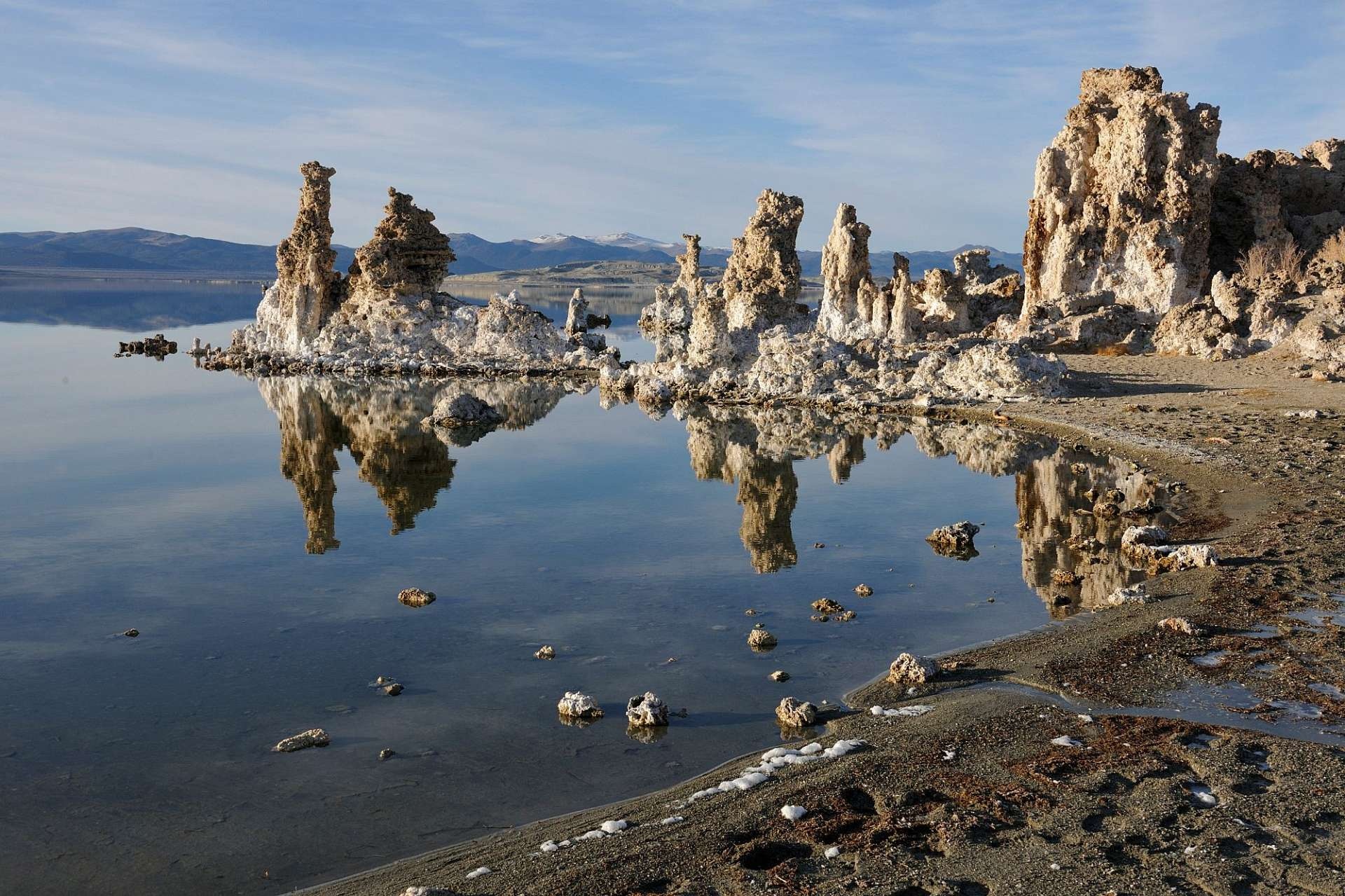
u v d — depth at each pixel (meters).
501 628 17.50
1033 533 22.91
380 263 65.12
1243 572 17.72
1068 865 9.09
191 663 16.17
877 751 11.87
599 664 15.78
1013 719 12.47
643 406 47.97
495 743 13.12
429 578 20.59
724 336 51.50
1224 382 41.66
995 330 56.47
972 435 36.31
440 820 11.22
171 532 24.52
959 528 22.28
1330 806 9.98
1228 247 61.59
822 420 41.84
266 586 20.11
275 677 15.55
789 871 9.23
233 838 10.96
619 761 12.47
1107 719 12.34
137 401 49.12
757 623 17.48
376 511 26.66
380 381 58.38
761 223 56.59
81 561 21.98
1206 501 23.92
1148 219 56.69
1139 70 56.78
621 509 26.66
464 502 27.69
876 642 16.34
